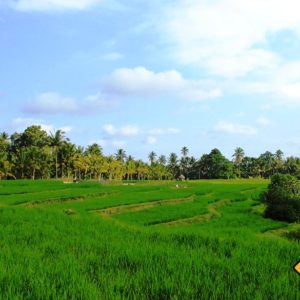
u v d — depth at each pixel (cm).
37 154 10169
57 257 1020
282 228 2823
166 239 1372
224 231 1912
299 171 15288
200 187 7575
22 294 680
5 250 1084
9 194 5034
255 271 883
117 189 6181
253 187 7650
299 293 709
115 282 762
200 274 844
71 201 4453
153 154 17050
